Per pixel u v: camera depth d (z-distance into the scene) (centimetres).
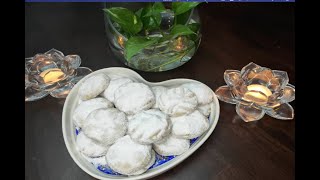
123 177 35
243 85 42
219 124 41
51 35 49
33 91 43
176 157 37
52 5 53
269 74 42
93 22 50
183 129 36
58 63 45
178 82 42
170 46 41
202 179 37
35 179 37
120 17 39
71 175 37
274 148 39
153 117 35
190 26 42
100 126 35
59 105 43
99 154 36
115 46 44
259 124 41
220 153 39
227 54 47
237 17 51
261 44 48
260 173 37
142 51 41
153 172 35
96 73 43
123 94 38
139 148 34
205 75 45
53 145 40
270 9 52
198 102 39
